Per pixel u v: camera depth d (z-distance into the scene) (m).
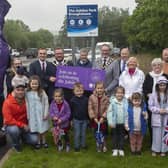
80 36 12.02
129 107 8.80
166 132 8.69
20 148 9.16
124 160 8.38
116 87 9.54
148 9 58.69
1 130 9.87
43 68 10.17
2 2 9.41
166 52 9.05
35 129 9.19
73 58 12.02
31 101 9.17
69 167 7.97
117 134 8.87
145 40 60.66
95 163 8.16
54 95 9.16
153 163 8.21
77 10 11.91
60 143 9.09
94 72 9.97
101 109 9.05
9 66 9.87
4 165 8.14
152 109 8.74
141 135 8.82
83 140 9.20
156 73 9.08
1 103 9.84
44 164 8.18
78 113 9.11
